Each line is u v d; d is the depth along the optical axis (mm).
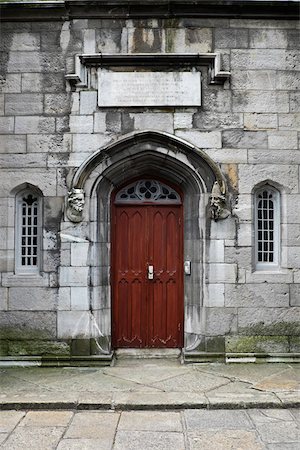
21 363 6340
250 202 6496
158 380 5656
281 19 6629
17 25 6629
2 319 6434
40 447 3998
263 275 6496
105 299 6668
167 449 3953
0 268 6480
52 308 6438
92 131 6520
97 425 4465
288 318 6480
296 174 6566
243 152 6527
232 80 6578
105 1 6438
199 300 6547
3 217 6527
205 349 6426
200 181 6512
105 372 6039
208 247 6488
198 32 6598
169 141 6426
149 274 6867
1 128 6547
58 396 5082
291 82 6621
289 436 4199
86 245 6457
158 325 6875
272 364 6312
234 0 6438
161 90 6531
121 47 6570
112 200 6910
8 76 6586
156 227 6945
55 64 6586
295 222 6566
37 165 6516
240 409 4863
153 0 6426
